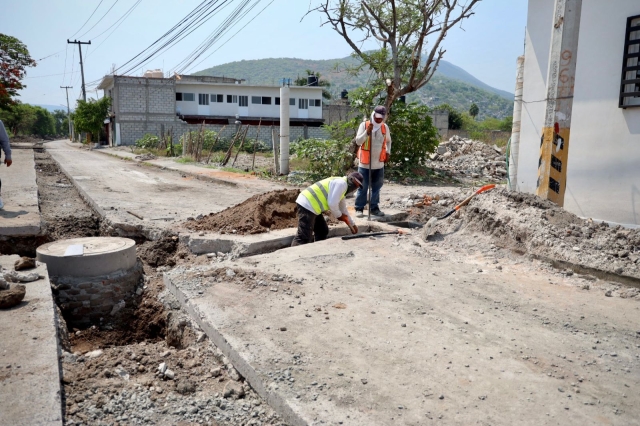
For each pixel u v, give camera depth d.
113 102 43.72
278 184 14.13
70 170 17.52
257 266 5.52
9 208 8.24
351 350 3.46
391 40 13.38
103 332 5.37
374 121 8.03
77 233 8.41
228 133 42.78
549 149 6.44
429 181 14.88
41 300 4.14
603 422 2.64
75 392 3.13
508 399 2.85
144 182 14.66
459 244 6.56
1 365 3.03
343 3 12.54
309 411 2.70
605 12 6.76
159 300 5.23
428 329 3.87
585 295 4.77
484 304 4.47
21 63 33.53
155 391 3.25
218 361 3.64
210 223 7.49
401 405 2.77
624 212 6.73
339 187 6.61
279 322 3.94
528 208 6.37
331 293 4.67
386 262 5.75
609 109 6.81
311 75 53.84
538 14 7.76
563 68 6.18
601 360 3.39
